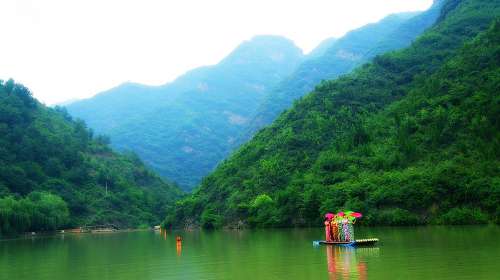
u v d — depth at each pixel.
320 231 83.06
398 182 87.19
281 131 149.25
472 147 89.88
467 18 178.00
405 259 34.19
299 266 33.78
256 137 164.12
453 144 94.62
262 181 127.44
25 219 127.00
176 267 38.06
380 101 146.25
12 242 92.19
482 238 47.69
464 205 77.94
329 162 113.75
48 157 198.62
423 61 161.75
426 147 99.25
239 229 116.38
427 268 29.47
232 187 139.38
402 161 98.75
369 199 88.50
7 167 165.25
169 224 158.50
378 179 93.38
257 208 116.00
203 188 161.62
